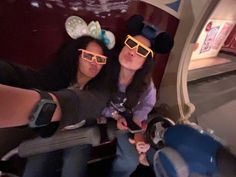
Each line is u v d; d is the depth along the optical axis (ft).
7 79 2.29
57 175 4.26
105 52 3.61
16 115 1.50
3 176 3.51
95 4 4.15
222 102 8.04
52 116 1.76
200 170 2.26
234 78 10.14
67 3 3.89
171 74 5.89
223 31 8.56
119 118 4.17
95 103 2.55
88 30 4.26
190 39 5.25
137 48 3.69
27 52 3.97
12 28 3.66
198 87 8.53
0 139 4.15
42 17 3.80
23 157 3.88
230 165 2.09
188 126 2.51
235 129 6.84
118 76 3.83
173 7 5.08
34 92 1.70
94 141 3.55
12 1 3.48
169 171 2.36
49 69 3.33
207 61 8.93
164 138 2.69
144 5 4.74
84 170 4.04
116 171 4.93
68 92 2.12
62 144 3.47
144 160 4.48
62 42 4.13
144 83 4.00
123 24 4.62
